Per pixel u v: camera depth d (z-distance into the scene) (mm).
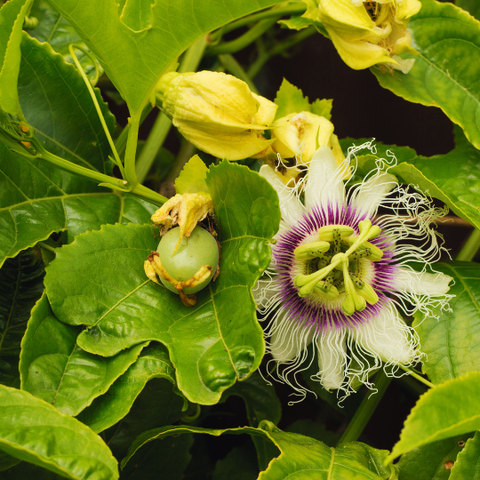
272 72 876
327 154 697
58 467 628
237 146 682
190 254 661
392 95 854
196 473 782
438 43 738
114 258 676
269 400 763
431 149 855
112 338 664
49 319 663
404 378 768
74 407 652
